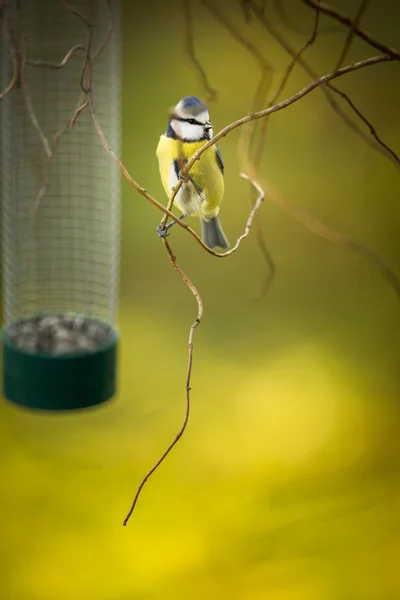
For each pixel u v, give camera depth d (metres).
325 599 9.70
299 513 10.49
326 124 13.20
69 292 8.90
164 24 12.93
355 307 13.50
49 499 10.43
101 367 7.66
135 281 13.30
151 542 10.09
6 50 8.22
